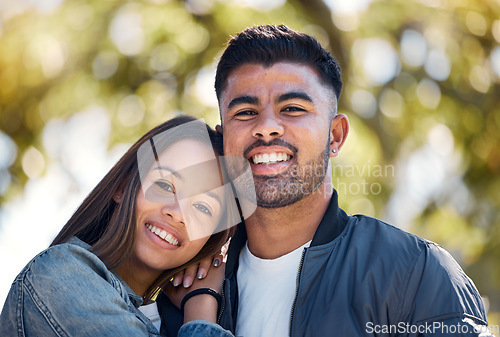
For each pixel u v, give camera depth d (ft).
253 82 7.25
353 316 6.53
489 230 20.10
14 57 20.18
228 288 7.30
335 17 19.75
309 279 6.85
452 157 20.45
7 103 20.02
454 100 20.38
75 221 7.39
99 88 19.80
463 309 6.41
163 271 7.59
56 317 6.38
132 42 19.98
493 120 20.48
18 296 6.58
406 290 6.56
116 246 7.14
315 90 7.29
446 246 20.22
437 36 20.53
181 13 19.75
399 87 20.08
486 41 20.77
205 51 19.21
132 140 18.93
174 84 19.31
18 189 19.24
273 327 6.97
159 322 7.55
